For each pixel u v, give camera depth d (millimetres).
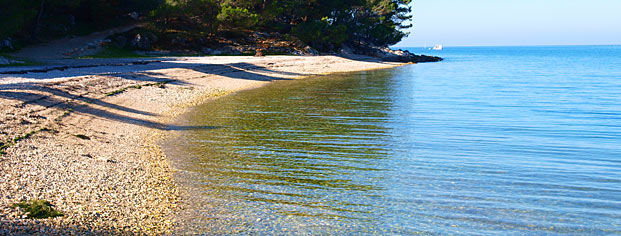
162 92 28328
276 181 11906
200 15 67188
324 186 11570
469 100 29781
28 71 29516
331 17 90625
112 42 58875
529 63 92375
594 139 17812
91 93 23781
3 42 47406
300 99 29172
